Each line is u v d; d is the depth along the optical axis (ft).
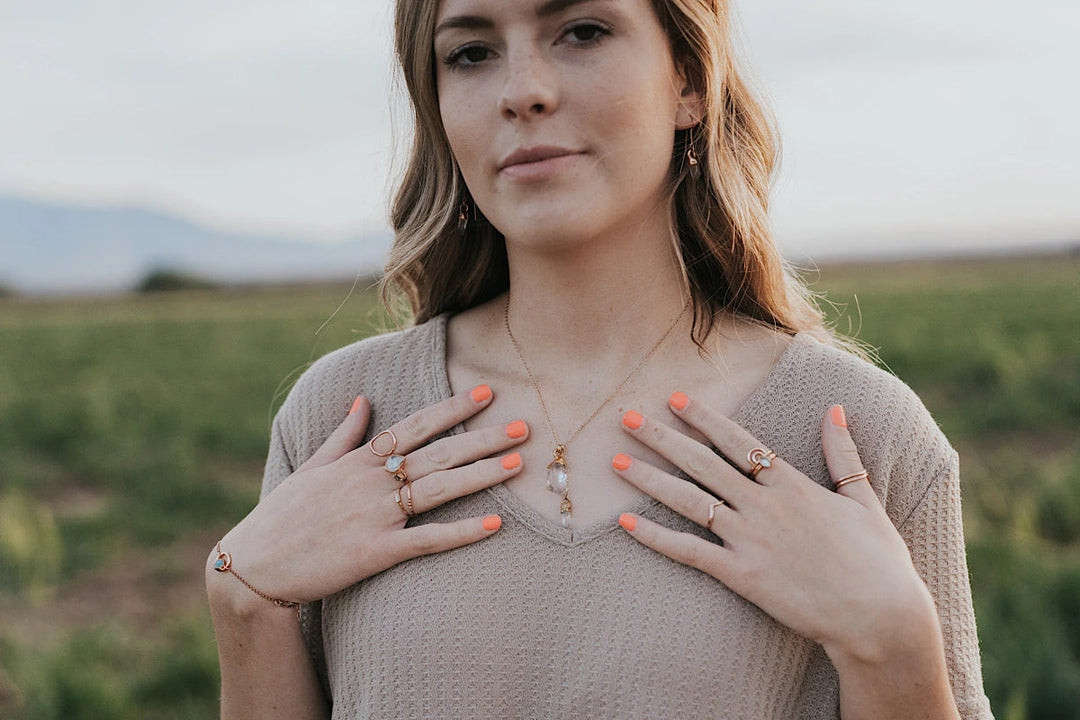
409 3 5.47
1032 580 16.37
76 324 126.62
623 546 5.07
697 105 5.56
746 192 5.79
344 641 5.45
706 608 4.95
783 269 6.03
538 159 5.01
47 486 31.53
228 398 50.11
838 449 5.26
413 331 6.13
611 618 4.99
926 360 48.26
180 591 21.89
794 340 5.73
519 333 5.78
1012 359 43.32
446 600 5.12
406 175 6.33
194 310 173.27
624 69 4.98
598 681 4.94
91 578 22.65
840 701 5.09
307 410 6.06
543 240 5.08
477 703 5.03
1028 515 20.79
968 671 5.44
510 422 5.50
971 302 101.04
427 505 5.30
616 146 5.01
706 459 5.16
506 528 5.19
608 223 5.11
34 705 14.76
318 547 5.34
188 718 14.70
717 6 5.53
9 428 40.45
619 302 5.55
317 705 5.74
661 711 4.88
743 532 5.00
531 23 4.97
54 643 18.15
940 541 5.49
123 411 44.98
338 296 230.27
